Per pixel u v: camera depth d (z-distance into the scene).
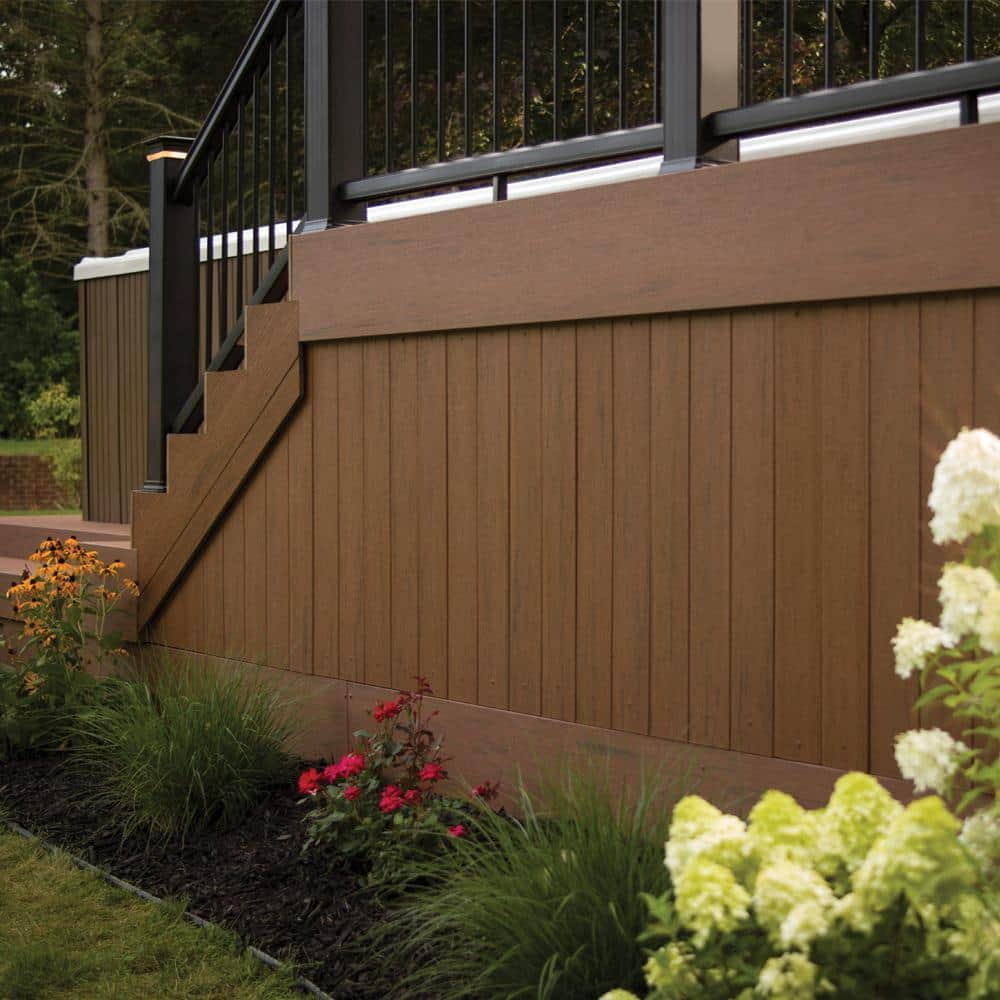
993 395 2.51
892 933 1.72
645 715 3.12
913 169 2.58
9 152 19.39
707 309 2.95
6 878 3.38
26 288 18.67
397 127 11.05
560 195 3.22
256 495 4.22
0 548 6.25
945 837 1.63
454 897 2.55
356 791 3.18
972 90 2.61
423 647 3.68
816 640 2.79
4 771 4.29
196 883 3.25
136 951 2.88
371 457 3.81
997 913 1.66
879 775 2.69
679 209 2.97
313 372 3.99
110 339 6.88
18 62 18.64
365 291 3.76
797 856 1.79
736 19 3.10
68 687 4.48
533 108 9.98
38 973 2.79
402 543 3.73
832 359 2.75
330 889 3.09
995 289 2.51
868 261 2.65
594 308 3.15
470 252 3.45
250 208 13.34
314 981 2.68
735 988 1.79
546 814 2.84
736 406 2.92
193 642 4.49
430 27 11.45
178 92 18.91
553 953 2.32
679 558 3.04
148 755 3.67
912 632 1.84
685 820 1.85
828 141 3.57
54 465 14.83
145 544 4.61
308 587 4.04
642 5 9.52
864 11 9.11
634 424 3.12
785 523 2.84
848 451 2.73
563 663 3.30
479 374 3.49
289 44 4.20
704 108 3.03
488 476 3.48
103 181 18.72
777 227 2.79
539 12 10.47
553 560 3.32
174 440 4.49
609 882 2.38
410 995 2.52
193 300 4.77
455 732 3.59
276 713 3.98
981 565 1.88
